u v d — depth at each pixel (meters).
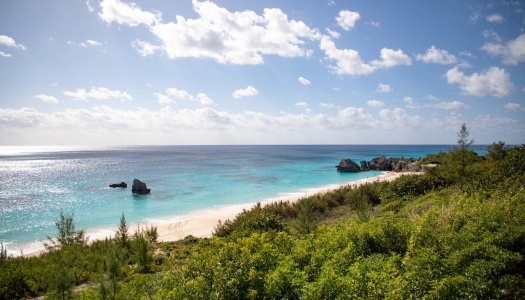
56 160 116.50
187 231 20.81
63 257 10.69
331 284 4.90
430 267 5.23
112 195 36.31
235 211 26.97
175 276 5.86
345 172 60.25
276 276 5.27
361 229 7.73
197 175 55.31
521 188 10.16
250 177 52.12
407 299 4.58
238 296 4.99
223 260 5.79
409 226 7.71
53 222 24.58
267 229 13.70
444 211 8.20
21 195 37.00
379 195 22.16
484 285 4.94
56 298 7.60
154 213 26.98
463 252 5.71
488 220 7.37
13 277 9.79
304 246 7.30
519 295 5.28
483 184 14.86
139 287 7.15
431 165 47.78
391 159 68.00
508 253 5.89
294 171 62.28
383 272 5.21
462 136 17.48
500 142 28.14
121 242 14.86
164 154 151.50
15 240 20.22
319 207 21.28
